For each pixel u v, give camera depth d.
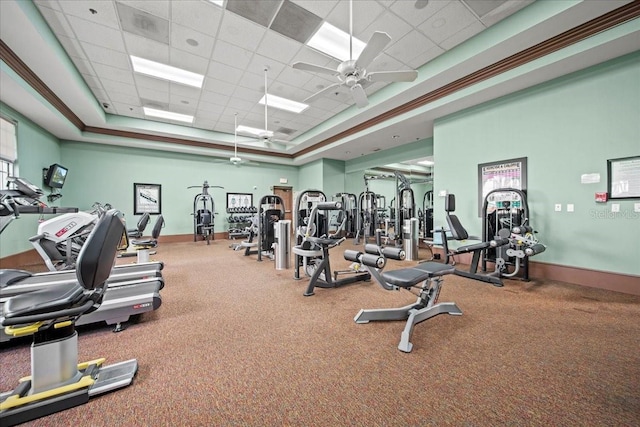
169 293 3.24
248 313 2.60
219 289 3.40
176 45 3.82
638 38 2.80
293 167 11.04
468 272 3.98
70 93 4.72
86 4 3.04
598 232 3.35
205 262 5.19
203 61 4.25
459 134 4.88
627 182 3.12
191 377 1.60
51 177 5.48
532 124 3.91
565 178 3.60
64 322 1.38
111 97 5.57
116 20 3.30
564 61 3.26
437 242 5.36
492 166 4.39
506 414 1.30
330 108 6.25
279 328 2.27
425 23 3.34
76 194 6.97
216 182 9.25
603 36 2.89
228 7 3.11
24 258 4.90
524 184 4.00
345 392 1.46
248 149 9.37
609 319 2.42
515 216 4.05
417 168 12.62
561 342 2.00
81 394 1.35
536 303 2.84
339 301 2.96
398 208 7.02
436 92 4.64
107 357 1.81
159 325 2.32
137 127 6.89
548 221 3.76
